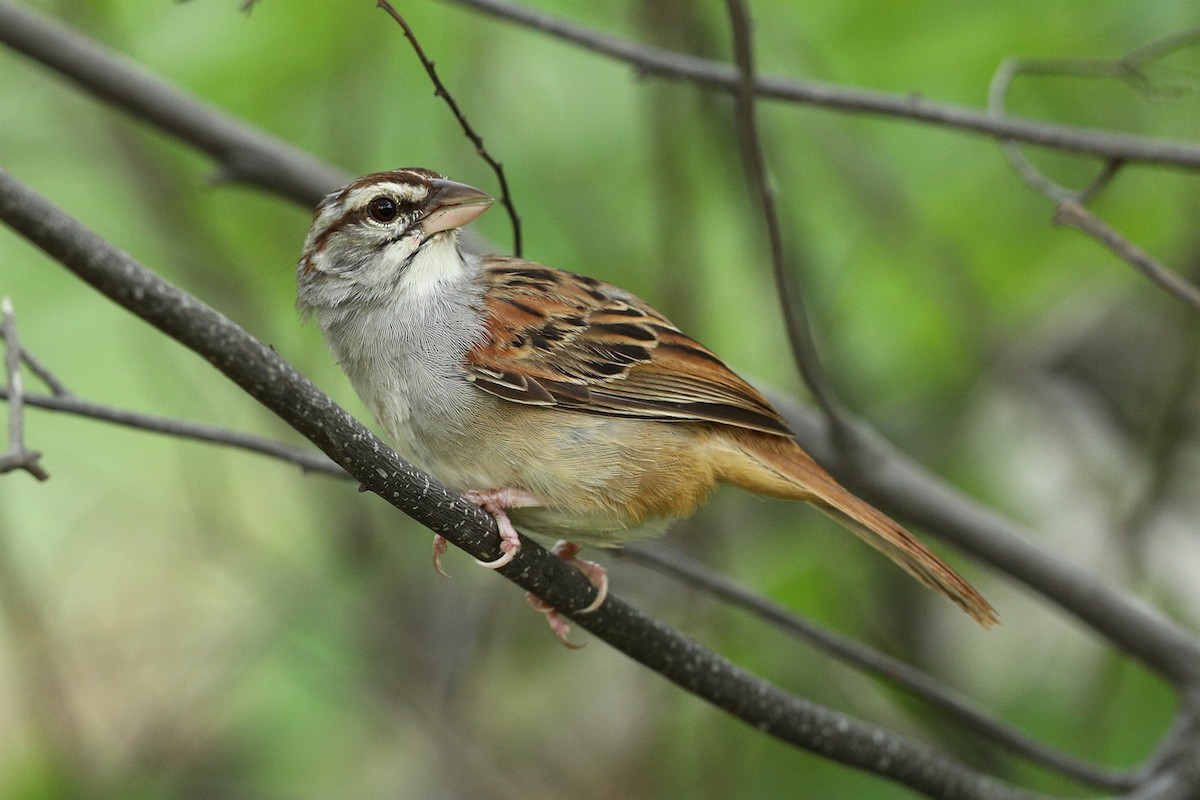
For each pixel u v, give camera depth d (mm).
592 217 12172
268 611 13273
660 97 11469
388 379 7934
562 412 7852
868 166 12211
